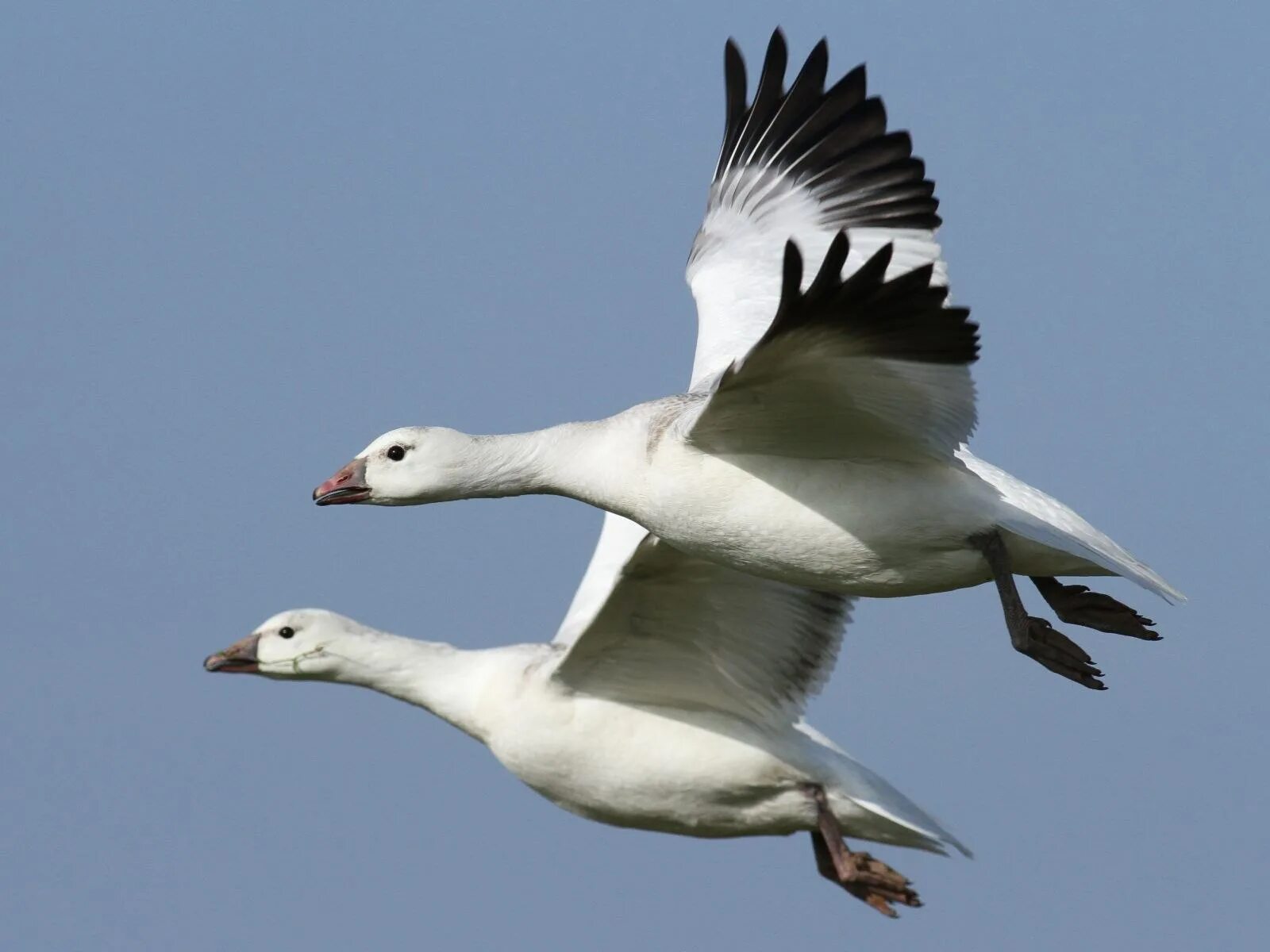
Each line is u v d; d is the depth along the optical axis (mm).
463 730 13969
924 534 11406
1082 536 11633
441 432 12641
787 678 13555
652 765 13344
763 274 13961
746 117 14602
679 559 12719
